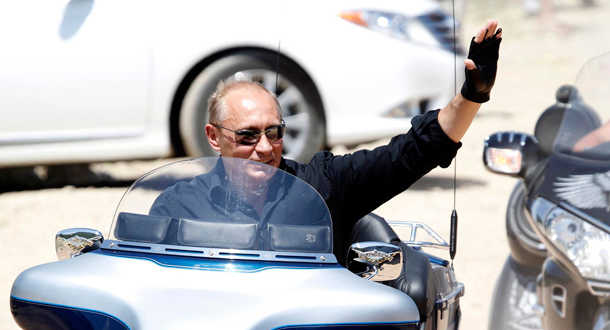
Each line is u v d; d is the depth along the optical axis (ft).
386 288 29.55
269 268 29.48
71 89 83.46
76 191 90.07
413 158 38.29
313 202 32.12
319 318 27.81
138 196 32.81
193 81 85.61
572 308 42.22
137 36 84.28
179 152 88.53
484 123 125.59
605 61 50.31
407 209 84.02
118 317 28.12
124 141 85.05
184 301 27.71
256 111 36.14
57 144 83.97
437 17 88.94
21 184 94.12
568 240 41.34
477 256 72.79
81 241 33.86
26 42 82.69
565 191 43.45
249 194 31.94
